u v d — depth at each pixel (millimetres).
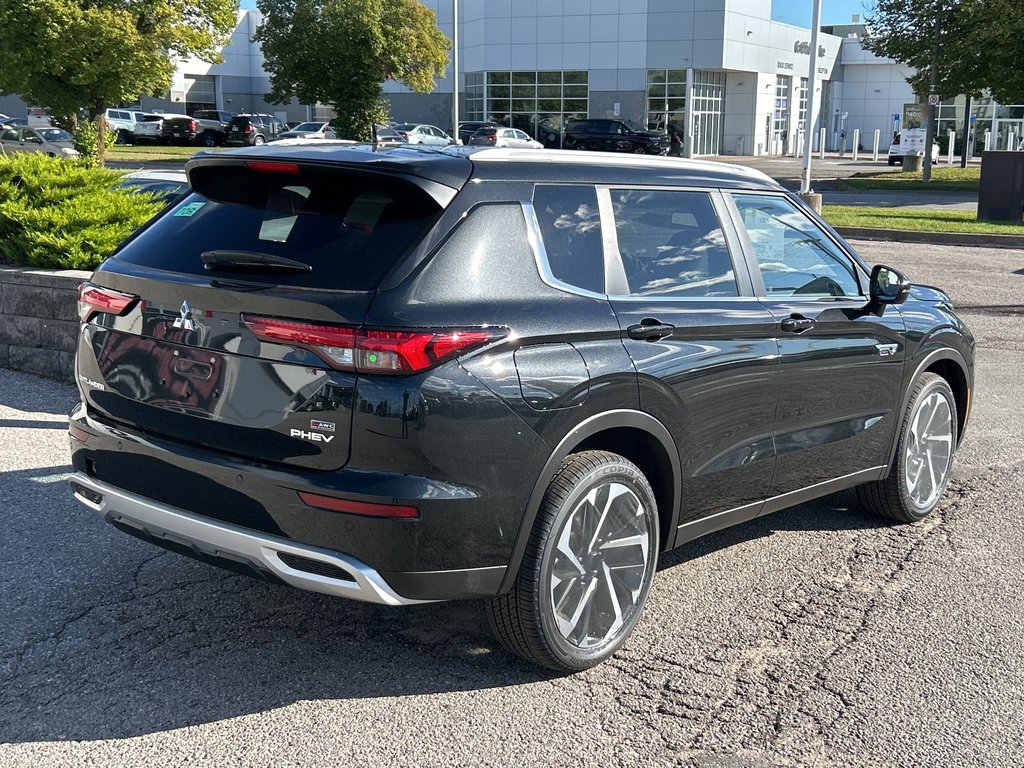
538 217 3717
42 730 3391
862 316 4941
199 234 3748
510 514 3465
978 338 10750
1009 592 4691
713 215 4398
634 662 3963
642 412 3840
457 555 3381
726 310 4242
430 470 3273
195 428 3553
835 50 70250
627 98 54844
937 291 5867
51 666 3803
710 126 57375
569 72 55688
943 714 3631
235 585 4543
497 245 3549
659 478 4102
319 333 3246
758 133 59625
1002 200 21469
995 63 31594
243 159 3734
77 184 8680
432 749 3340
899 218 21938
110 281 3838
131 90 34625
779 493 4684
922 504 5594
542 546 3566
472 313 3379
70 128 36156
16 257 8312
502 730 3461
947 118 55688
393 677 3799
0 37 32688
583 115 55875
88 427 3904
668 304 4023
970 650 4117
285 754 3291
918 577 4852
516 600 3613
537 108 56688
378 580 3305
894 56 34938
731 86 59125
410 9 44000
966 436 7285
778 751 3381
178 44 35906
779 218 4762
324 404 3264
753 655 4043
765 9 57438
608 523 3822
